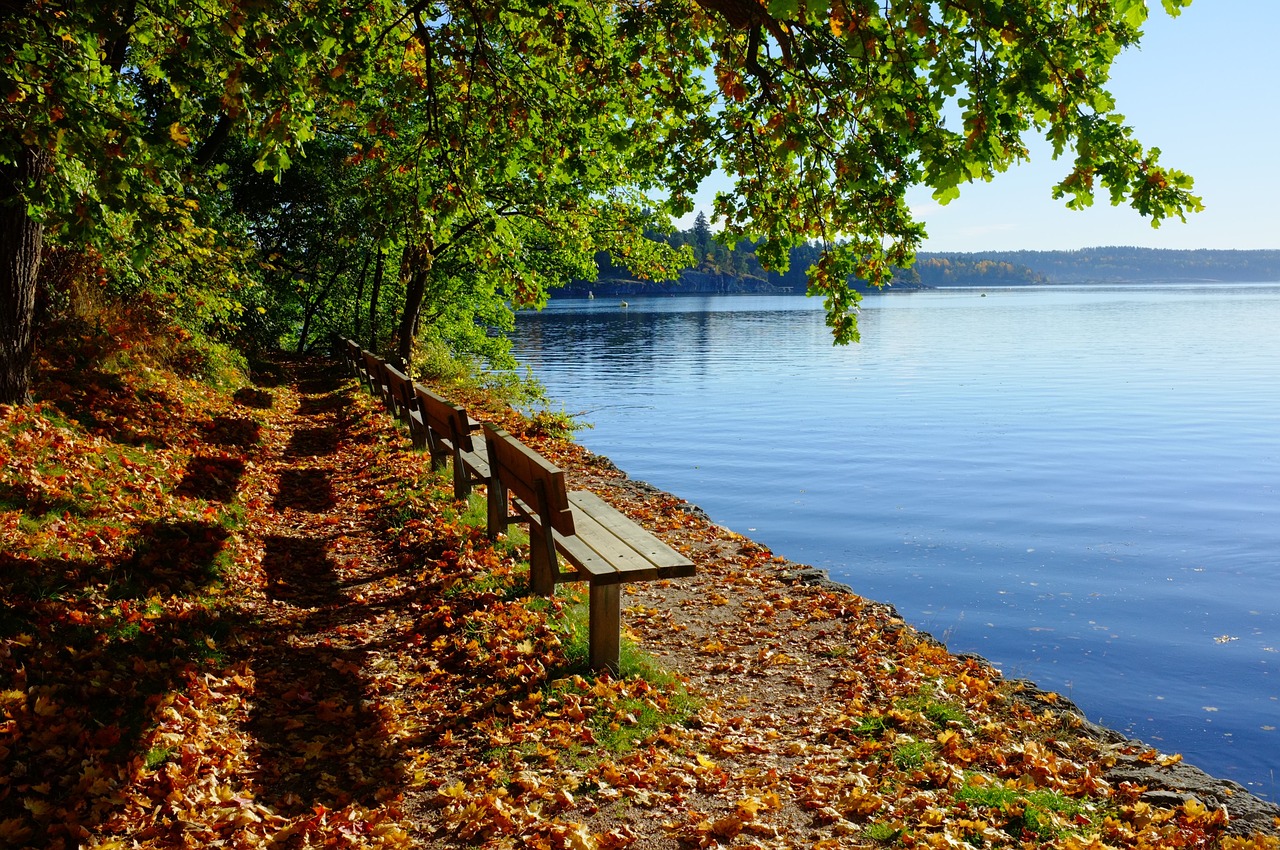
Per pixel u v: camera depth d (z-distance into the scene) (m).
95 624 4.68
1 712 3.73
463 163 7.56
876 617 7.05
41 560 5.08
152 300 12.11
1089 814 3.87
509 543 7.15
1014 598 9.77
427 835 3.51
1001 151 4.38
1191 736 6.67
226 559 6.31
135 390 9.86
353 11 6.55
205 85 6.71
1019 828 3.68
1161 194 4.04
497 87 7.69
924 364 40.28
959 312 103.50
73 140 4.81
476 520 7.62
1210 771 6.15
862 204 5.63
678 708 4.88
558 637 5.45
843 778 4.17
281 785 3.82
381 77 8.31
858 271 6.01
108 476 6.91
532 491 5.81
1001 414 24.84
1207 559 11.35
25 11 5.18
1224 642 8.48
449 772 4.04
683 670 5.73
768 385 31.89
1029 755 4.50
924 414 24.83
